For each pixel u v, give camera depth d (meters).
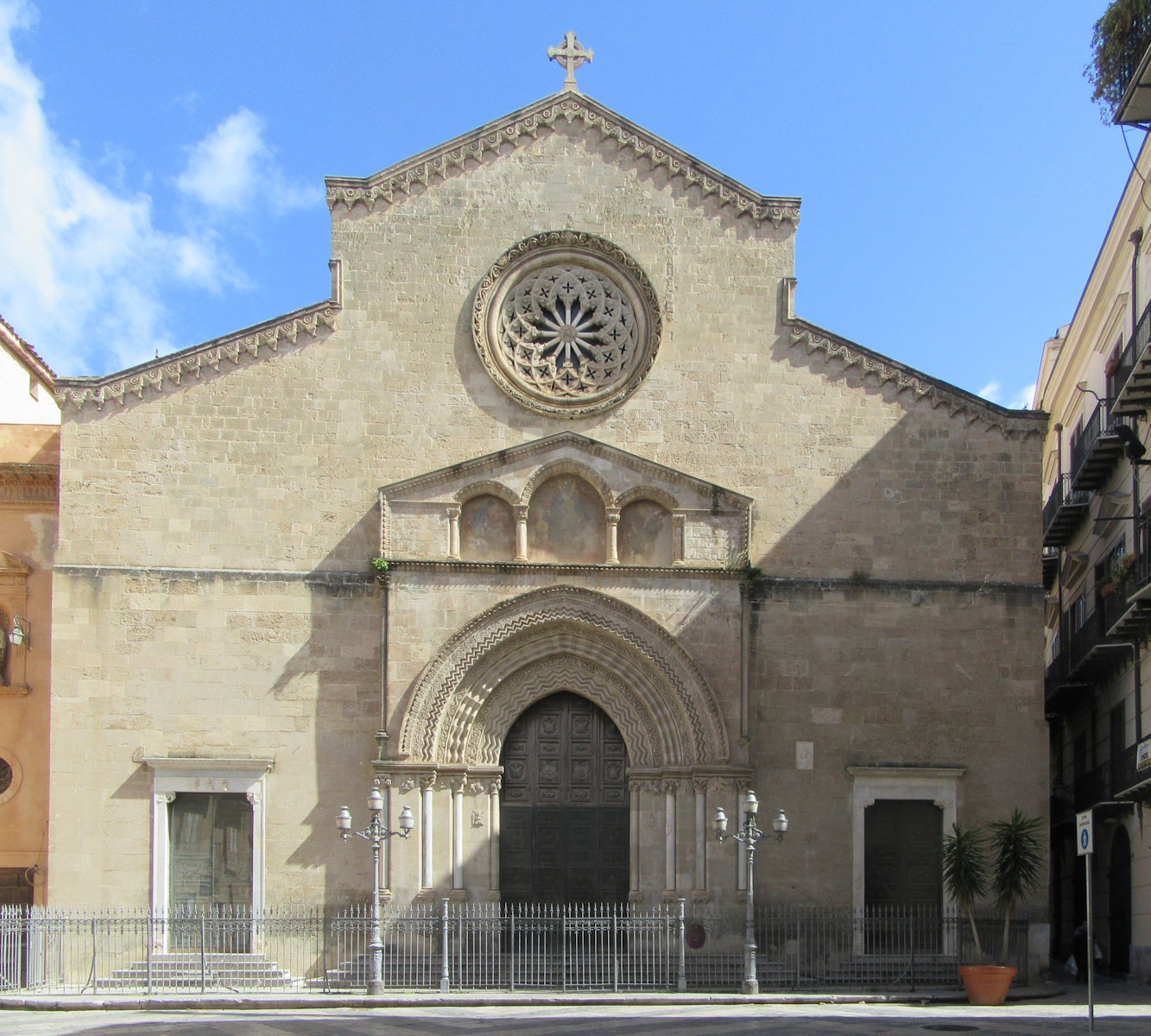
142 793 41.19
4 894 43.59
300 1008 36.03
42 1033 29.28
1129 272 46.09
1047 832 42.50
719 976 39.84
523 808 42.91
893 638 43.50
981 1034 28.34
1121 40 35.31
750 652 43.12
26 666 44.78
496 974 39.69
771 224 45.56
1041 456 44.53
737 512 43.34
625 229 45.25
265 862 41.09
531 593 42.16
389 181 44.88
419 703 41.47
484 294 44.41
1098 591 47.44
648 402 44.34
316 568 42.75
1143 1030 29.08
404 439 43.62
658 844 42.19
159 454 42.84
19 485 45.66
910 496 44.22
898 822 43.00
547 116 45.62
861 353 44.81
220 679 41.91
